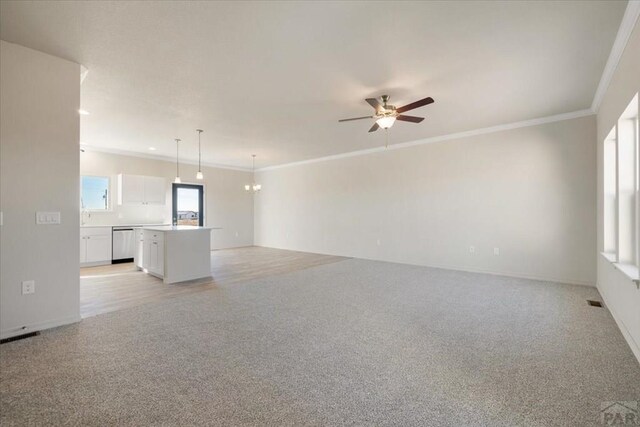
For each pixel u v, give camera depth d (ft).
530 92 12.27
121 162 23.40
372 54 9.30
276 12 7.34
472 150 18.15
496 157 17.26
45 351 7.98
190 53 9.22
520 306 11.83
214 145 21.44
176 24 7.80
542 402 5.94
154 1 6.92
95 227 20.85
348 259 23.29
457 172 18.79
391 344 8.54
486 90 12.05
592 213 14.49
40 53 9.14
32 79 9.03
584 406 5.81
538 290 14.05
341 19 7.62
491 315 10.85
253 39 8.49
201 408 5.74
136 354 7.87
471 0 6.93
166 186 25.95
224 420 5.42
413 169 20.83
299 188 28.37
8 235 8.70
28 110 8.98
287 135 18.79
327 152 24.18
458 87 11.72
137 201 23.31
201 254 16.98
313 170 27.20
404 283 15.60
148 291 14.14
